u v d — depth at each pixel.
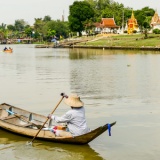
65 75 35.28
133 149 13.28
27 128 14.52
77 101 13.67
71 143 13.80
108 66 45.16
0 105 17.59
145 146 13.56
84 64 48.81
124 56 64.75
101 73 37.09
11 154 12.84
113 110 19.17
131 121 16.94
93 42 112.88
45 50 99.19
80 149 13.32
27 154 12.84
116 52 79.88
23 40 197.12
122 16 158.38
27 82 29.97
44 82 29.97
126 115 18.08
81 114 13.69
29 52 88.75
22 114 16.48
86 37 131.62
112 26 145.00
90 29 145.88
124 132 15.25
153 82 29.81
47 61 55.81
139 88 26.59
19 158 12.46
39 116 15.73
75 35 169.75
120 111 18.95
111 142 14.04
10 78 32.91
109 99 22.19
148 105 20.41
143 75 34.91
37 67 44.81
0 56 71.38
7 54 79.81
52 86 27.66
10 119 15.77
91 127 15.97
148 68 41.84
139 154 12.80
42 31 191.00
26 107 19.97
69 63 50.97
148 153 12.88
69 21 144.38
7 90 25.66
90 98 22.56
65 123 14.66
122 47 92.81
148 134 14.96
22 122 15.95
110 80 31.30
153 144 13.77
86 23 141.75
